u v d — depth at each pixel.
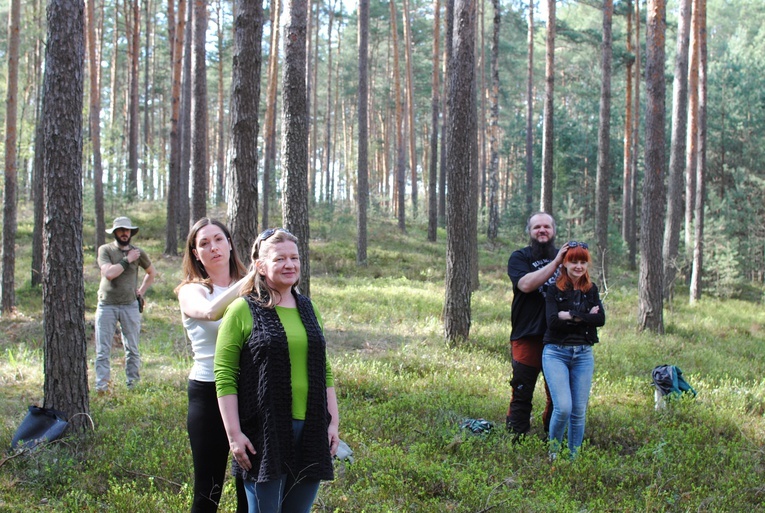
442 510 4.40
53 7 5.62
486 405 7.03
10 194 13.48
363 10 22.39
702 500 4.79
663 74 12.77
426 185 52.88
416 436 5.98
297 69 10.54
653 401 7.51
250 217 9.41
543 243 6.04
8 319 12.82
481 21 37.81
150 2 42.25
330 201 38.94
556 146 39.75
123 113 48.00
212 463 3.60
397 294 16.30
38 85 28.78
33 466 5.09
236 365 3.24
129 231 7.68
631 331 12.97
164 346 10.19
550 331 5.68
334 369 8.35
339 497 4.52
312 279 19.50
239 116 9.32
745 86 34.53
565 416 5.50
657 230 12.87
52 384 5.75
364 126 22.69
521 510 4.41
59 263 5.75
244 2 9.27
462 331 10.56
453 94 10.49
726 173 34.75
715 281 24.42
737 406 7.45
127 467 5.02
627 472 5.30
